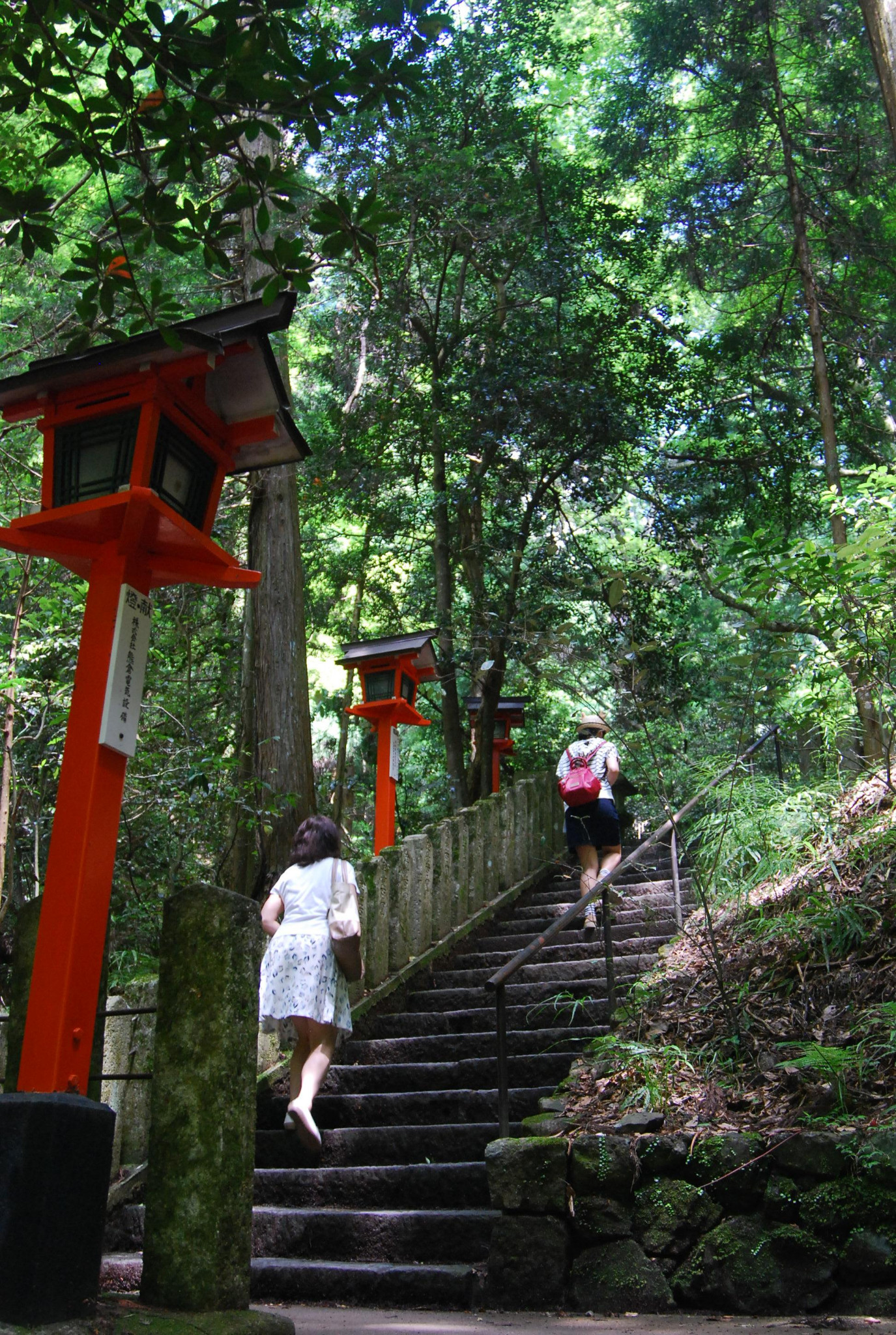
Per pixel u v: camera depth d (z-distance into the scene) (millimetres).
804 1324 3426
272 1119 5824
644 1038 5000
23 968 3906
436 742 16578
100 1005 4066
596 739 8203
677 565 13422
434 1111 5508
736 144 14602
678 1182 3941
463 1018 6566
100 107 3742
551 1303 3924
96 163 3961
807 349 14141
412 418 13523
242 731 9523
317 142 3854
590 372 12430
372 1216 4574
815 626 6645
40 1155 2758
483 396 12047
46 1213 2730
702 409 13789
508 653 11633
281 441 4109
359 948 4828
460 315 14016
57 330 9344
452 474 15180
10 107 3830
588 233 13641
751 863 6164
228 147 3777
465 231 12297
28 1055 3115
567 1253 3990
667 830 6070
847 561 5605
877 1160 3652
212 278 10703
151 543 3678
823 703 6816
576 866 10156
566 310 14430
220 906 3451
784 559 5777
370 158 11344
